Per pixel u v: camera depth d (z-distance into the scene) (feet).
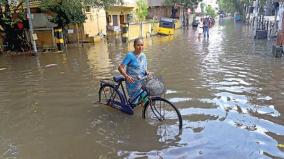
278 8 84.23
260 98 25.39
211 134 18.56
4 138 19.35
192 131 19.07
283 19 72.64
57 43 64.44
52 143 18.33
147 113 22.20
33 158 16.69
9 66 46.50
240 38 84.33
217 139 17.85
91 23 88.43
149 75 20.99
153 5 173.06
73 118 22.16
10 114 23.75
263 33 79.15
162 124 20.31
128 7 114.11
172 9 171.12
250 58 46.93
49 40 69.05
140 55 21.04
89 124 20.89
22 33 65.21
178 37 92.73
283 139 17.71
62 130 20.13
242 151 16.39
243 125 19.81
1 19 62.75
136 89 21.26
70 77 36.14
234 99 25.27
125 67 21.07
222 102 24.54
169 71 37.58
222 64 42.01
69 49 66.39
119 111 23.02
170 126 19.93
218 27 151.53
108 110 23.38
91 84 32.09
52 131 20.07
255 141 17.51
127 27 81.05
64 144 18.13
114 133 19.26
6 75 39.42
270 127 19.43
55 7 68.03
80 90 29.78
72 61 48.73
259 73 35.24
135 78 20.98
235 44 68.69
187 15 187.11
